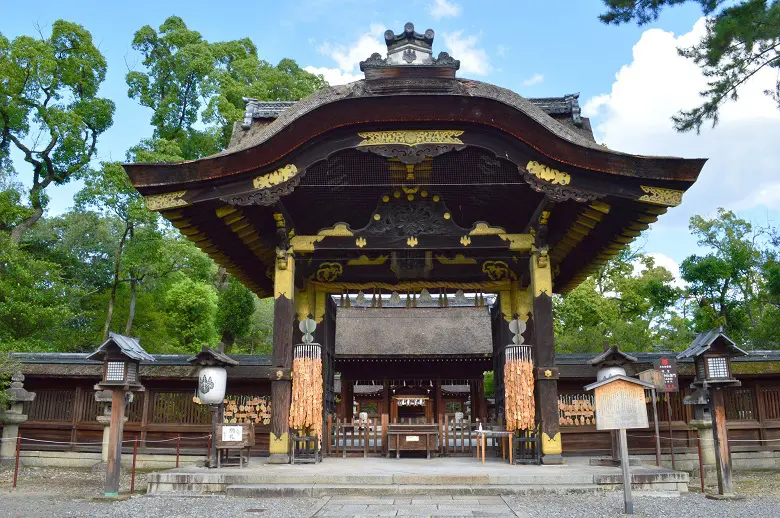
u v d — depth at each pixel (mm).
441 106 12070
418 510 8492
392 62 12500
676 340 29062
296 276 14703
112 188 26266
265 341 40281
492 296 24500
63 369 16062
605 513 8305
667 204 11984
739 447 15453
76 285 28656
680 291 26766
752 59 12086
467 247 13695
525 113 11906
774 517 8227
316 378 13078
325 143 12281
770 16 10914
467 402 28984
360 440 16531
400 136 12234
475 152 12656
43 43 28156
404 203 13984
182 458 15188
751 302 29703
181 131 31656
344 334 23750
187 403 15758
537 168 12102
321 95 12523
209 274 33656
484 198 14055
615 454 12406
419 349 22969
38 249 31594
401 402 27031
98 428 15969
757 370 15523
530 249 13633
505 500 9352
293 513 8297
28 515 8492
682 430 15398
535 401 13008
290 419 12719
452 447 16641
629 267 34281
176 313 30078
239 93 30469
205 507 8922
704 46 12141
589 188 12000
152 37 32375
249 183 12156
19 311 22750
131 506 9133
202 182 11977
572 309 30109
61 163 30016
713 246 32812
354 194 13820
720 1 11797
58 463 15750
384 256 14898
